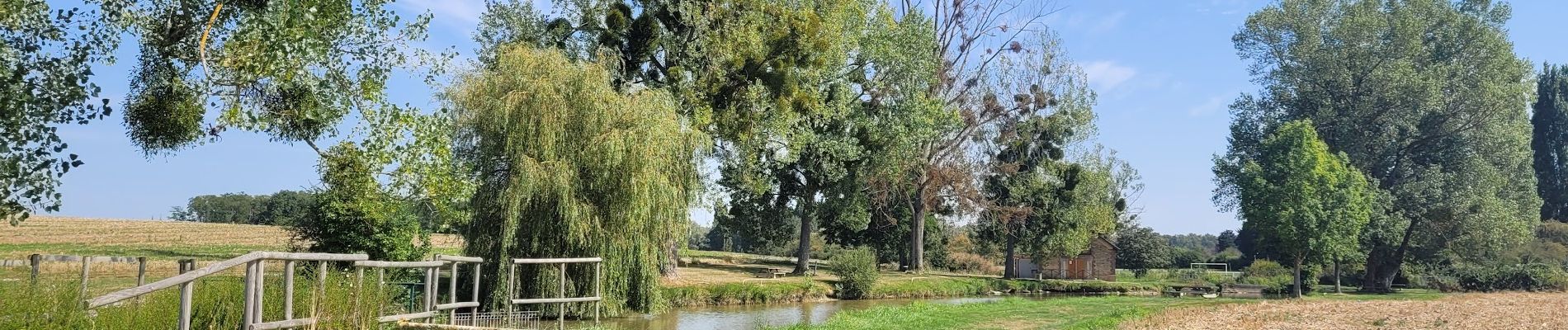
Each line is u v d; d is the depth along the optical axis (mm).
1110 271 64812
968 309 25656
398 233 22156
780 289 35500
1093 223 58719
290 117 18109
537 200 22812
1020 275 67250
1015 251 62156
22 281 9977
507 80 23312
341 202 21484
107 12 15469
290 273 10844
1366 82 52188
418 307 19125
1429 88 49281
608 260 23078
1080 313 24641
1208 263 83688
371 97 18547
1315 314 26391
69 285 10039
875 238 65250
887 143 42281
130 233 50719
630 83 30562
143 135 16656
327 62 17766
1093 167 56625
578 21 34125
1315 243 41469
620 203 23328
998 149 55500
